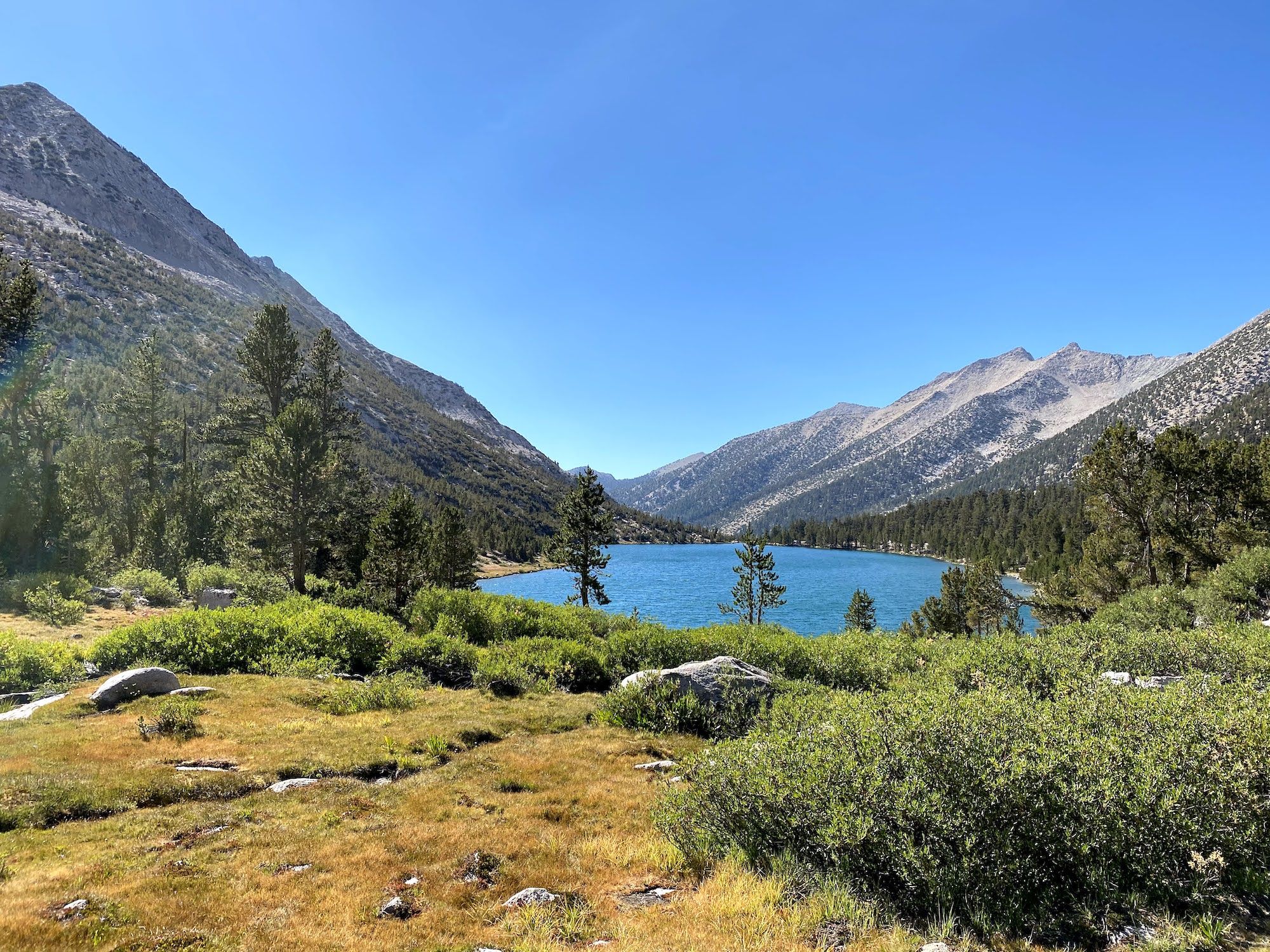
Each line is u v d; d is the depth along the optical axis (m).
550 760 11.36
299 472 36.91
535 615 25.34
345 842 7.65
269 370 44.31
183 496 50.03
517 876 7.04
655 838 8.10
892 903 5.98
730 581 117.44
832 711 9.13
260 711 13.31
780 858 6.93
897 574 138.50
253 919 5.85
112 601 31.23
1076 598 41.59
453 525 49.62
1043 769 5.91
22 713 12.60
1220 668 12.98
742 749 8.37
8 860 6.72
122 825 7.85
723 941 5.48
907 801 6.08
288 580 38.47
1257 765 6.26
